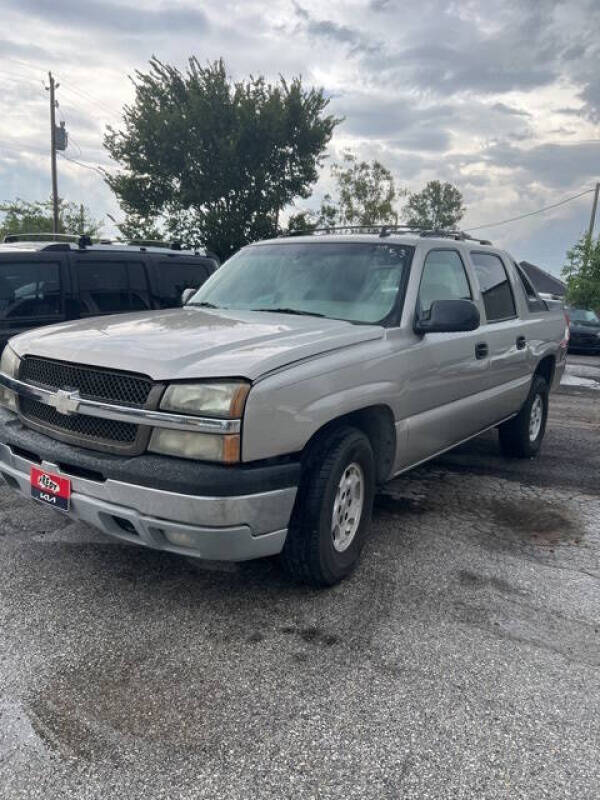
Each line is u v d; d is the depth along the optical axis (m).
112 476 2.99
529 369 5.90
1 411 3.75
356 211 35.41
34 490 3.39
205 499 2.84
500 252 5.75
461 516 4.82
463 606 3.47
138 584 3.54
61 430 3.27
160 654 2.94
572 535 4.55
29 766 2.27
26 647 2.94
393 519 4.70
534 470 6.12
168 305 7.67
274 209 25.72
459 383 4.62
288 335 3.46
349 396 3.41
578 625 3.33
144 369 3.00
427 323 4.00
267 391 2.96
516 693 2.76
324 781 2.26
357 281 4.24
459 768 2.33
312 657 2.96
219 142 23.80
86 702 2.60
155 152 24.55
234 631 3.14
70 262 6.79
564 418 8.93
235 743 2.42
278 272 4.53
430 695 2.73
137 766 2.29
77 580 3.56
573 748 2.45
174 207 25.94
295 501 3.31
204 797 2.18
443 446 4.73
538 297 6.47
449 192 75.94
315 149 25.36
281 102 24.47
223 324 3.69
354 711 2.61
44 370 3.42
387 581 3.72
